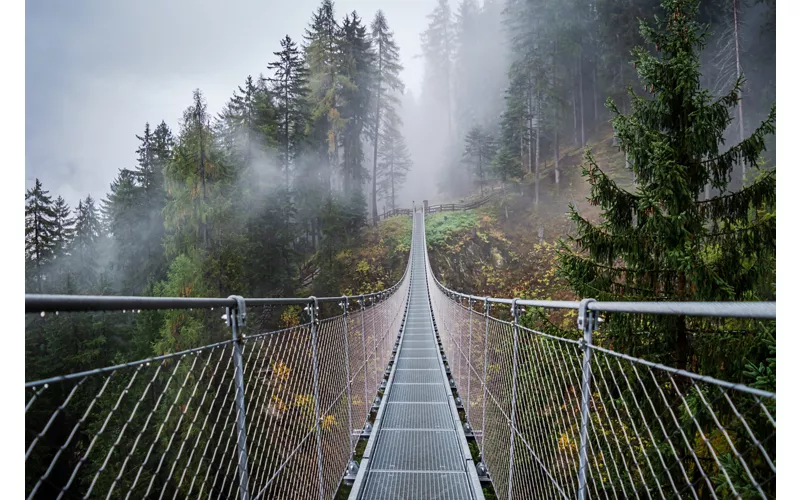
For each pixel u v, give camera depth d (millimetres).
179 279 14055
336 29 28078
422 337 9688
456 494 3125
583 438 1517
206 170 16625
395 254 23891
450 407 5074
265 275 17656
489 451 3375
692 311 924
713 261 4668
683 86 4867
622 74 25141
